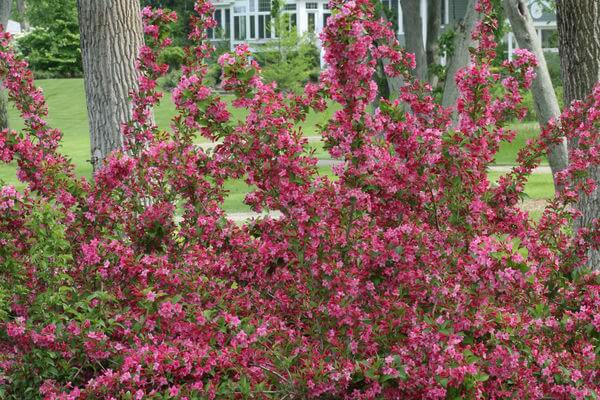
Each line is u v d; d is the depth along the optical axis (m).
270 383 4.17
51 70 50.12
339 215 4.77
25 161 5.41
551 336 4.32
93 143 8.80
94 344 4.33
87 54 8.73
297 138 4.71
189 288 4.57
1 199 5.02
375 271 4.58
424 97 5.23
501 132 4.97
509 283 4.02
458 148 4.59
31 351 4.55
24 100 6.00
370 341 4.34
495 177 17.77
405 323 4.27
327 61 4.53
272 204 4.80
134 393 3.98
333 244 4.69
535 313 4.33
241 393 3.97
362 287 4.62
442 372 3.79
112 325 4.49
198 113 4.64
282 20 42.28
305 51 41.84
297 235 4.70
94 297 4.63
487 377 3.80
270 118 4.67
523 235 4.93
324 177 4.82
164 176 5.57
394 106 4.62
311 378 4.00
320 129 4.86
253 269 5.12
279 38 41.91
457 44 15.12
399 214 4.91
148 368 3.99
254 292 4.98
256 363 4.16
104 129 8.70
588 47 7.71
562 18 7.83
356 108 4.60
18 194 5.11
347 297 4.48
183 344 4.12
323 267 4.55
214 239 5.22
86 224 5.43
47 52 49.97
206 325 4.24
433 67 16.84
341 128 4.63
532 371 4.05
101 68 8.65
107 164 5.43
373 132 4.65
